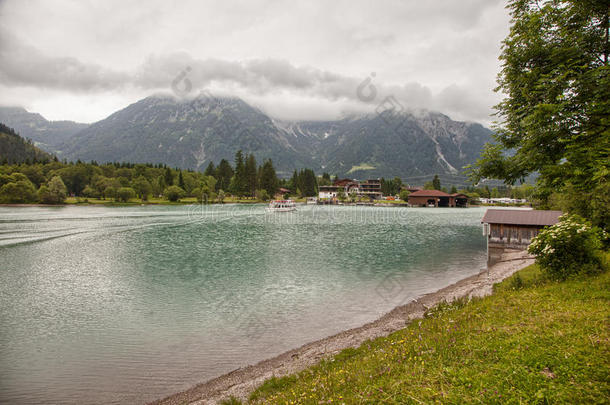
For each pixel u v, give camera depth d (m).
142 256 37.78
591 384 5.62
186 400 10.85
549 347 7.09
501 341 7.82
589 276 13.15
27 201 123.06
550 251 13.96
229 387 11.41
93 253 39.47
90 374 12.76
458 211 132.25
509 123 11.05
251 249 42.72
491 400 5.63
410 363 7.68
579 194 24.95
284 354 14.09
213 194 161.50
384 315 18.48
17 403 10.96
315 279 27.38
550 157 9.68
